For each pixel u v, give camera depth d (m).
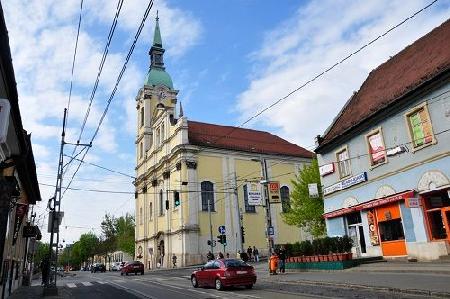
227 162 53.09
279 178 55.91
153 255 56.62
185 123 51.81
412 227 21.72
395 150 22.73
